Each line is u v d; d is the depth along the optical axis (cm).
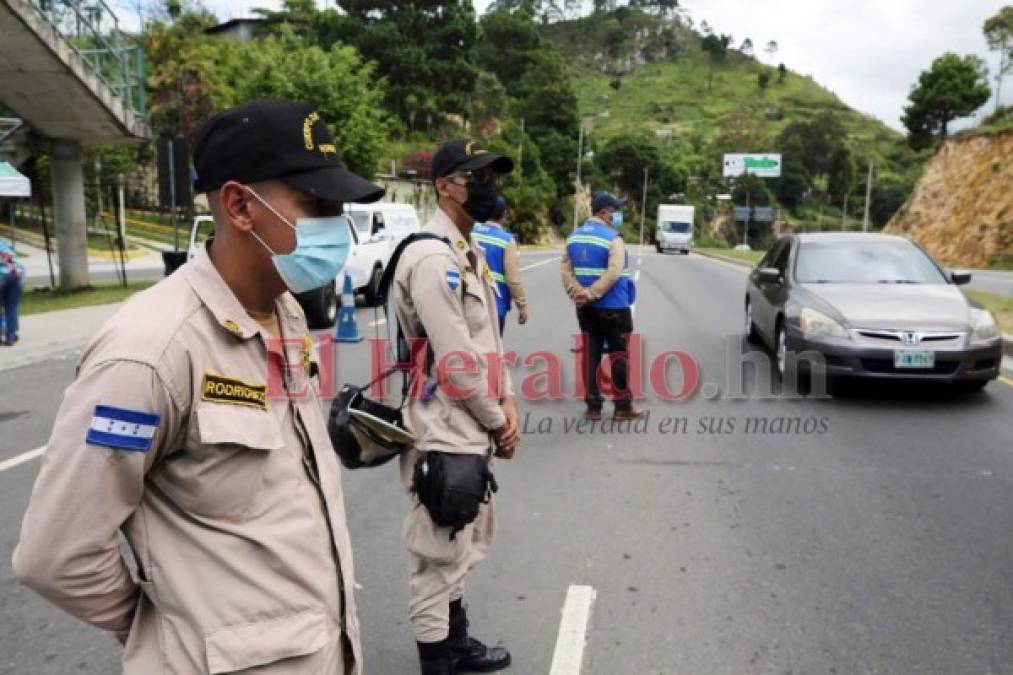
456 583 288
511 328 1163
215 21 5359
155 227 3528
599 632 330
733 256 3856
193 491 143
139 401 133
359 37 4584
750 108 13200
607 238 633
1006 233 3303
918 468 538
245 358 149
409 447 280
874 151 11225
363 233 1452
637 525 443
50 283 1816
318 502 162
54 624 343
